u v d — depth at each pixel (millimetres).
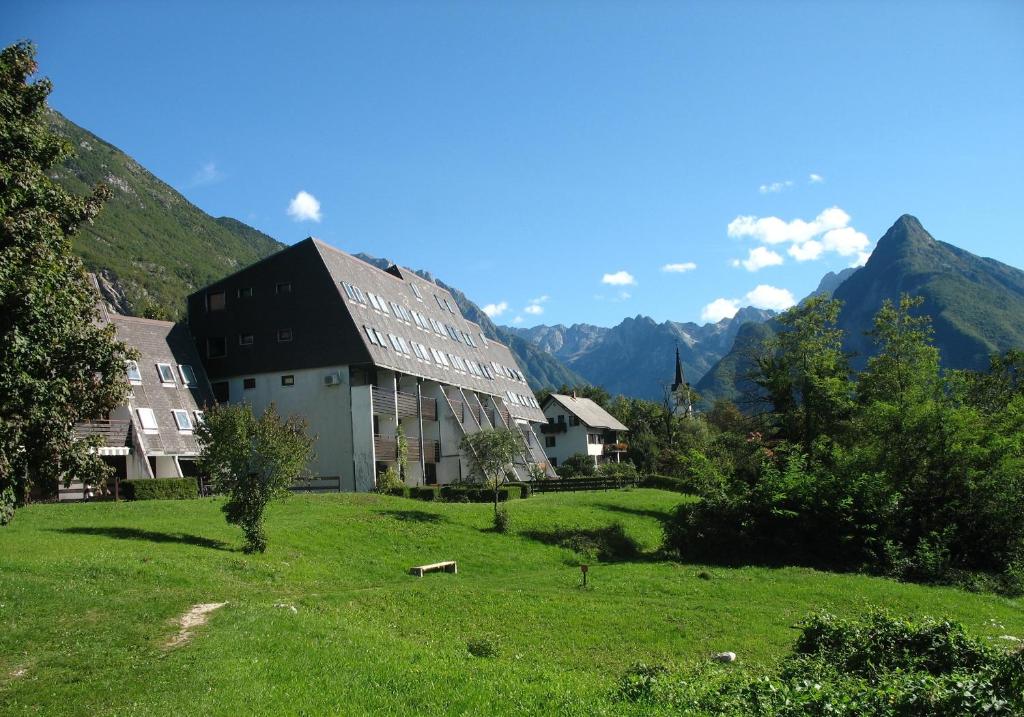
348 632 15211
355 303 50500
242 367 48875
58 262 15703
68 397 15305
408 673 12102
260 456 25328
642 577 27703
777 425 53281
